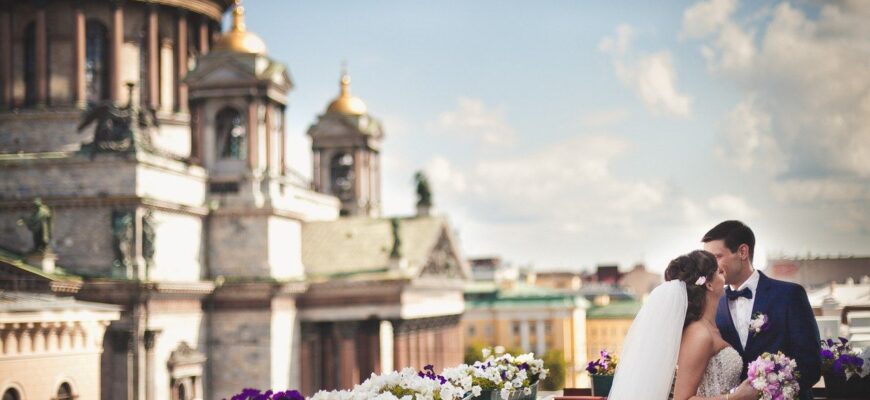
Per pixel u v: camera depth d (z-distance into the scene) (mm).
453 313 163875
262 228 127375
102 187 113375
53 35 136625
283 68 132125
